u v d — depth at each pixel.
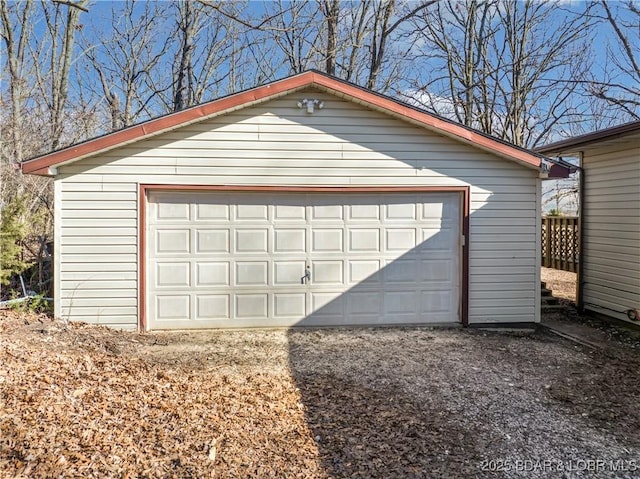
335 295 7.54
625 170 7.66
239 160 7.12
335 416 3.98
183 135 7.01
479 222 7.57
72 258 6.85
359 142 7.32
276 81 6.95
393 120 7.36
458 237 7.65
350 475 3.04
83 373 4.60
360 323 7.59
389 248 7.59
